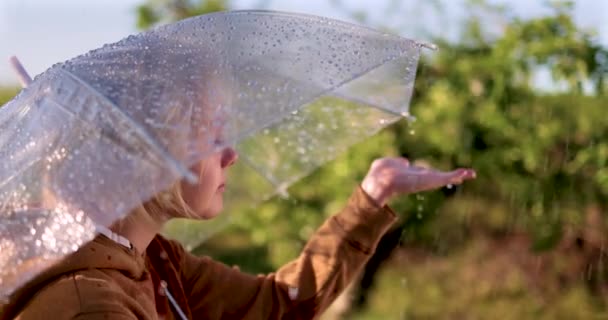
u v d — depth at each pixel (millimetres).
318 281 1876
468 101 3824
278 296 1880
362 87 1848
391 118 1857
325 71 1524
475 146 3857
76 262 1387
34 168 1374
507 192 3775
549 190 3707
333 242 1899
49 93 1442
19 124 1449
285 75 1482
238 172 1913
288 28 1604
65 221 1322
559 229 3703
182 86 1376
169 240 1812
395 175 1898
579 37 3715
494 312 3873
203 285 1846
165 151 1267
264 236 4246
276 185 1908
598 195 3684
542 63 3719
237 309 1866
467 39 3932
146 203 1483
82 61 1491
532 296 3857
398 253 4191
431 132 3848
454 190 3953
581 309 3729
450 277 4043
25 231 1348
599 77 3682
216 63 1450
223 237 5004
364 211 1899
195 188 1490
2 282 1343
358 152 3959
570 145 3703
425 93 3936
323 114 1890
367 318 4129
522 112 3752
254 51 1520
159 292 1670
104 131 1339
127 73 1414
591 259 3805
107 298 1363
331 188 4035
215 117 1363
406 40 1707
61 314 1334
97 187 1308
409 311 4047
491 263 3990
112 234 1451
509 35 3773
